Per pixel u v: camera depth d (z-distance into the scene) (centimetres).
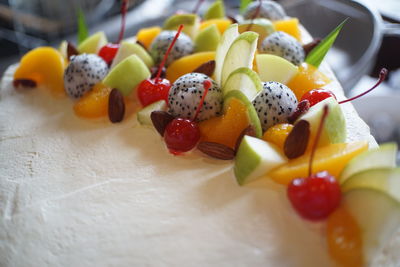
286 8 55
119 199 28
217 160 30
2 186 30
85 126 34
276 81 33
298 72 33
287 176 27
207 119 30
